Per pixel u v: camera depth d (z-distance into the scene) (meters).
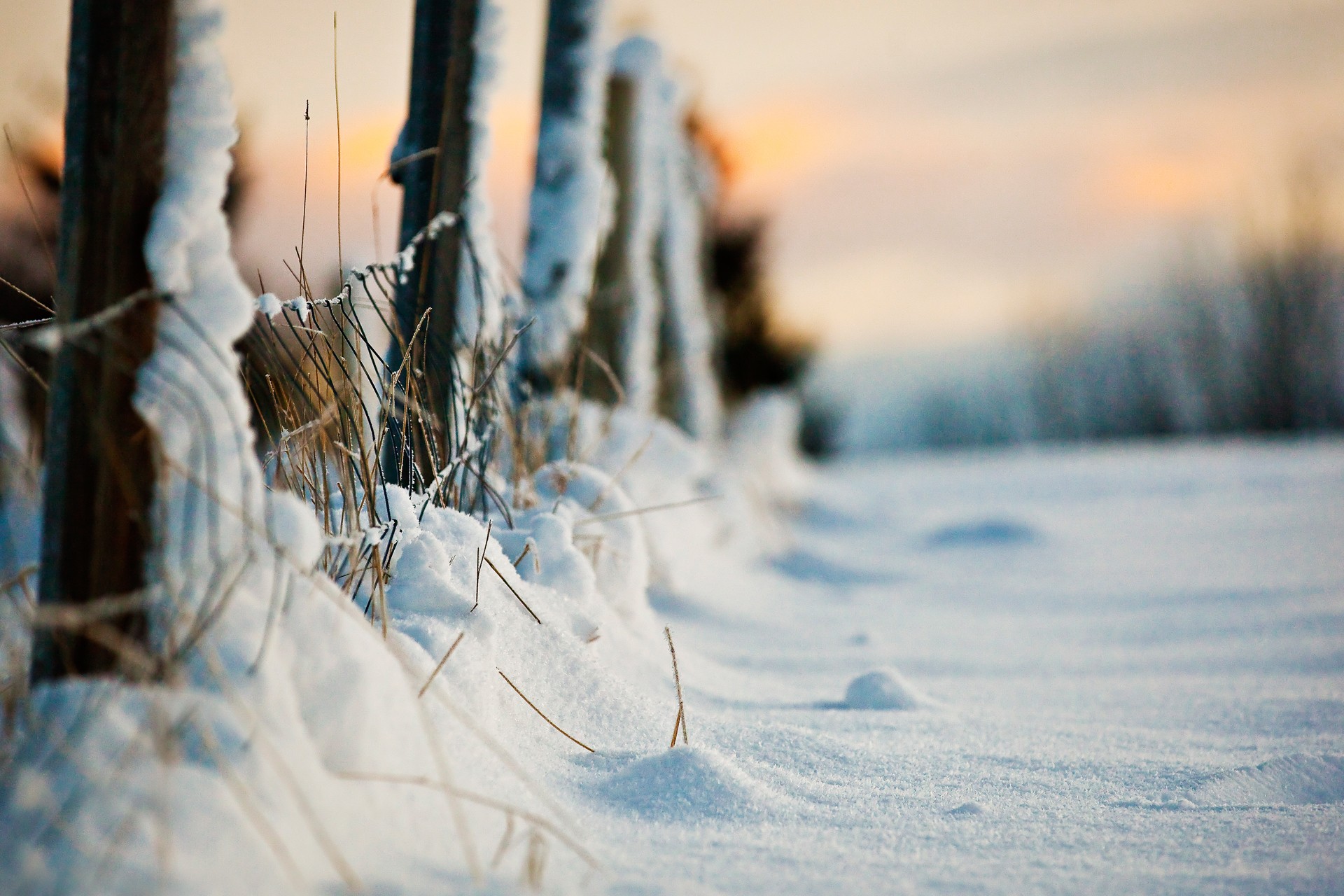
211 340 3.26
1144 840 3.46
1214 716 4.27
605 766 3.65
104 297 3.22
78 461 3.21
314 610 3.31
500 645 3.78
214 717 3.03
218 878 2.67
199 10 3.28
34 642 3.26
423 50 4.30
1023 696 4.52
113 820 2.73
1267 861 3.39
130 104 3.23
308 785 3.06
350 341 3.86
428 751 3.34
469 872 3.14
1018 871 3.34
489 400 4.46
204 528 3.26
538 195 5.40
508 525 4.31
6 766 2.98
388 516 3.75
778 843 3.40
